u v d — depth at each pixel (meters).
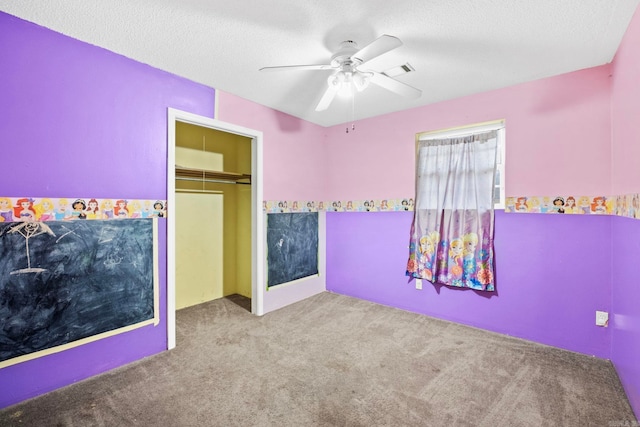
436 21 1.59
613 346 1.97
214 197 3.46
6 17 1.55
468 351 2.17
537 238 2.31
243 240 3.62
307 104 2.89
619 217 1.84
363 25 1.63
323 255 3.71
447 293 2.78
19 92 1.59
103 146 1.89
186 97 2.31
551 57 1.96
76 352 1.79
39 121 1.65
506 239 2.45
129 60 2.01
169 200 2.21
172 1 1.44
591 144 2.09
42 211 1.67
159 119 2.16
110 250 1.92
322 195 3.69
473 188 2.60
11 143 1.57
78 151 1.79
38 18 1.58
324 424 1.44
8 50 1.56
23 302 1.61
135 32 1.71
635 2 1.41
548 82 2.26
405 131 3.04
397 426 1.43
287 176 3.21
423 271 2.89
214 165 3.43
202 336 2.42
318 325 2.65
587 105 2.11
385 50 1.51
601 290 2.06
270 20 1.60
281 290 3.15
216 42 1.82
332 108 3.02
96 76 1.86
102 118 1.89
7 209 1.56
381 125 3.22
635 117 1.52
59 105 1.72
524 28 1.65
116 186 1.95
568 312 2.19
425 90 2.54
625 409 1.54
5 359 1.55
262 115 2.91
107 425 1.43
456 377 1.84
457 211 2.68
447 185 2.74
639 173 1.46
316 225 3.61
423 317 2.84
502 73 2.21
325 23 1.62
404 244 3.06
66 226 1.75
